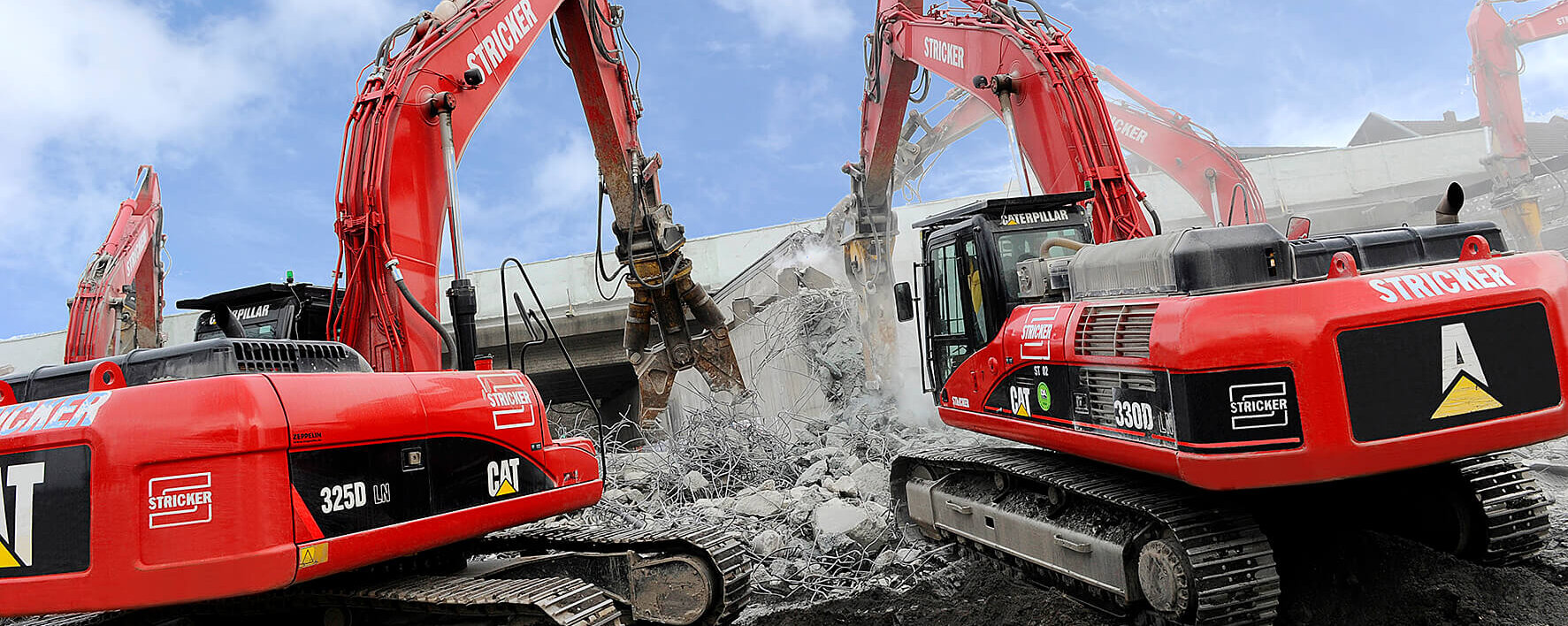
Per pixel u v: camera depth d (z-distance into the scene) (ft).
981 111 46.06
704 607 15.51
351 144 21.27
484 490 14.44
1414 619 15.62
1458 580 16.07
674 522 24.50
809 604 19.90
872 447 31.24
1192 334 13.83
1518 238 54.39
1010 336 19.01
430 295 21.86
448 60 23.27
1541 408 13.98
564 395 94.53
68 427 11.30
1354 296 13.65
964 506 21.11
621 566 15.78
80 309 39.55
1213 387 13.66
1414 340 13.67
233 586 10.93
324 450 12.05
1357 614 16.20
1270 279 14.37
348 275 20.66
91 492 11.03
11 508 11.46
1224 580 14.78
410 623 14.05
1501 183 54.90
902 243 71.31
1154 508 15.65
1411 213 91.66
